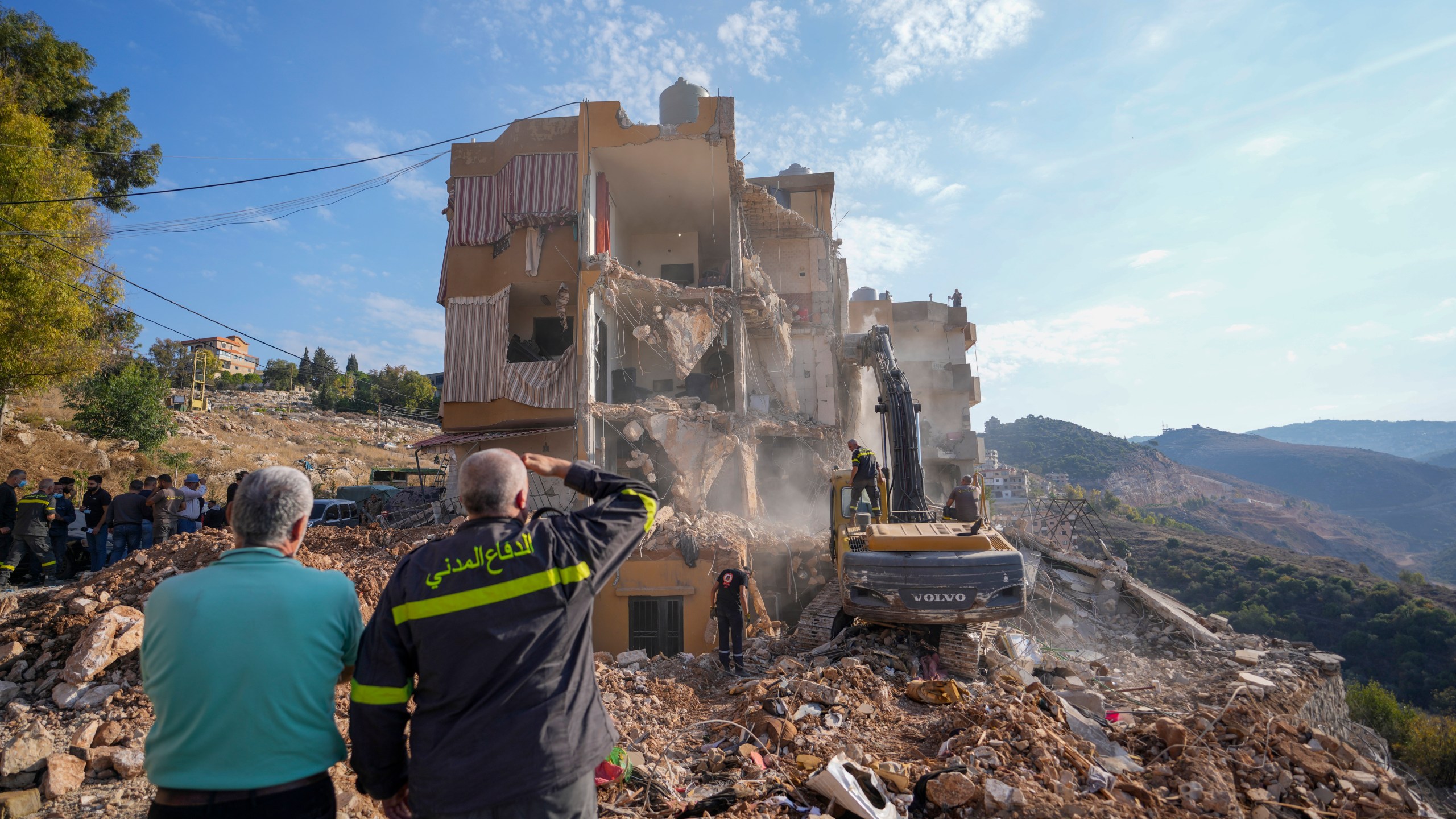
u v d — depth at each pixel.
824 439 22.30
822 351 24.06
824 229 26.33
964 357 35.91
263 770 2.23
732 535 15.79
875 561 8.95
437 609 2.26
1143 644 14.28
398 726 2.33
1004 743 5.33
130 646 7.36
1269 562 100.12
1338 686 12.36
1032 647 11.02
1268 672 11.40
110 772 5.54
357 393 73.19
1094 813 4.33
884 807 4.45
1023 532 20.05
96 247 19.22
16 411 27.30
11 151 17.16
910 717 6.85
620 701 7.13
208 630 2.26
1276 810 5.23
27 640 7.86
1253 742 6.32
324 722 2.40
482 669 2.25
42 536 12.84
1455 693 64.38
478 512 2.51
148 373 31.62
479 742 2.20
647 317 21.48
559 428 18.59
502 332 19.53
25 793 5.00
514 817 2.19
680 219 24.06
